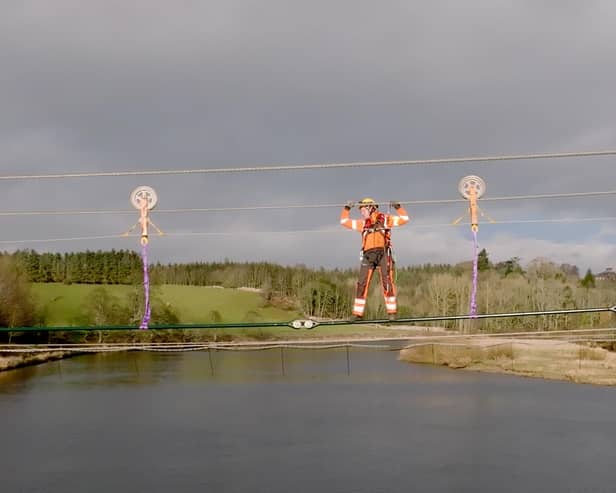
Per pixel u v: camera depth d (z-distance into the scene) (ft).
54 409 162.71
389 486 100.53
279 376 229.86
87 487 100.89
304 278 439.22
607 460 113.39
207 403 170.81
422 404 166.61
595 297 339.77
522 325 327.67
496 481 102.37
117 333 342.44
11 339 292.81
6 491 98.99
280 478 104.88
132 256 424.46
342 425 142.20
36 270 399.85
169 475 106.83
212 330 355.36
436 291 305.53
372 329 355.77
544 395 179.83
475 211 59.47
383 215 58.59
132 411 159.74
